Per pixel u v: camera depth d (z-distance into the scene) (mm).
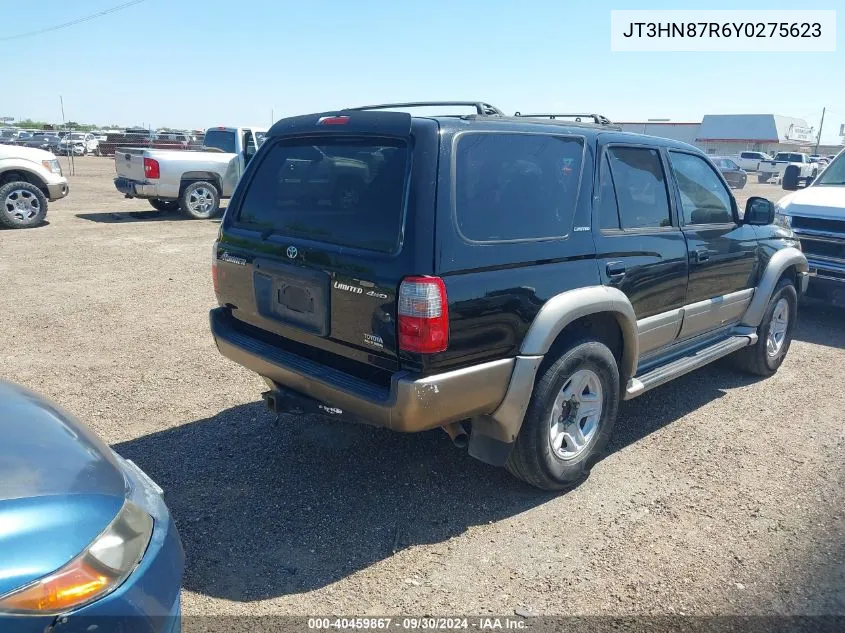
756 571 3268
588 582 3168
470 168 3328
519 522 3652
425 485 4012
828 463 4406
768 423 5047
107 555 1964
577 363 3781
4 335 6602
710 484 4109
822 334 7672
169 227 14055
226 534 3463
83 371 5703
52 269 9609
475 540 3482
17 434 2236
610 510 3795
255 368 3947
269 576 3160
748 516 3752
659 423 5008
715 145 64938
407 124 3301
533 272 3520
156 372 5734
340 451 4395
